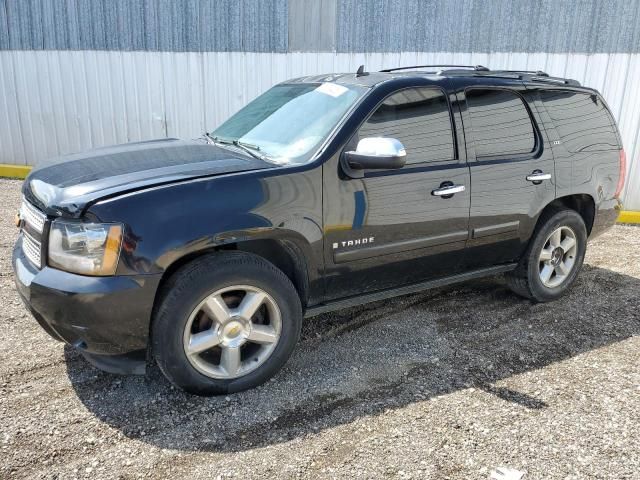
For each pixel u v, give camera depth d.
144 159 3.31
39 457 2.60
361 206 3.33
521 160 4.06
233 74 8.70
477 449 2.70
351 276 3.46
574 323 4.21
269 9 8.28
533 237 4.33
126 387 3.21
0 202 7.75
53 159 3.55
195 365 2.99
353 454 2.66
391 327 4.11
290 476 2.50
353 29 8.03
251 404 3.07
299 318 3.29
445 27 7.72
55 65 9.52
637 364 3.58
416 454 2.66
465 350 3.76
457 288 4.93
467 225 3.83
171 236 2.77
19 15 9.43
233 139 3.87
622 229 7.19
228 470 2.54
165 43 8.89
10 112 9.95
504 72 4.26
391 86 3.53
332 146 3.25
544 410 3.04
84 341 2.82
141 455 2.64
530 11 7.41
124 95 9.33
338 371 3.45
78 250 2.73
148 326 2.83
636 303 4.62
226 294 3.07
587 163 4.53
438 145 3.68
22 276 2.98
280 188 3.05
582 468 2.57
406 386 3.28
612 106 7.47
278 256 3.30
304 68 8.36
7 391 3.13
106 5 8.98
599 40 7.29
